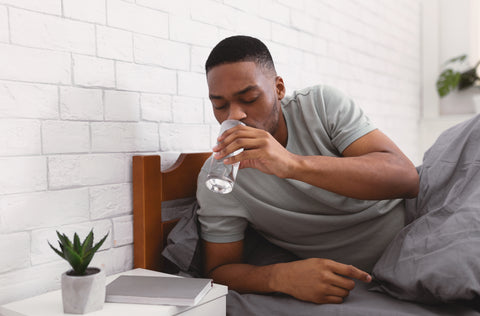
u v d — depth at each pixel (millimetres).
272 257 1273
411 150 3160
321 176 934
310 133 1180
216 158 878
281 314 967
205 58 1435
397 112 2926
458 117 3123
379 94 2668
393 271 996
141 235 1187
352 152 1113
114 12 1150
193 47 1390
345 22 2262
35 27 982
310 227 1195
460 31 3266
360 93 2436
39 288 997
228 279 1124
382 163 986
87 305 796
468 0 3227
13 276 953
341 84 2240
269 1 1716
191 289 889
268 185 1180
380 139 1091
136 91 1214
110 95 1145
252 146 870
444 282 875
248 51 983
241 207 1188
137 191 1187
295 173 918
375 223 1216
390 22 2789
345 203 1162
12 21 941
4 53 930
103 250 1133
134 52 1205
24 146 968
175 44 1328
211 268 1194
